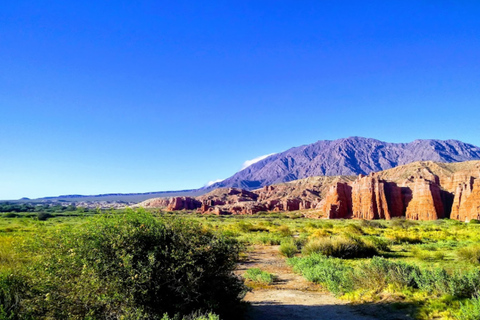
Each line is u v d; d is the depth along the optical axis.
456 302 8.18
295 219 102.50
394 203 101.31
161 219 7.12
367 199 103.94
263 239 29.80
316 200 156.25
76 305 5.64
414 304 8.52
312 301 10.14
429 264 15.30
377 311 8.44
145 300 5.91
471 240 27.38
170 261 6.40
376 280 10.78
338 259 17.73
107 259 5.99
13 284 5.80
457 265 14.84
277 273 15.62
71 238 6.11
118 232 6.30
